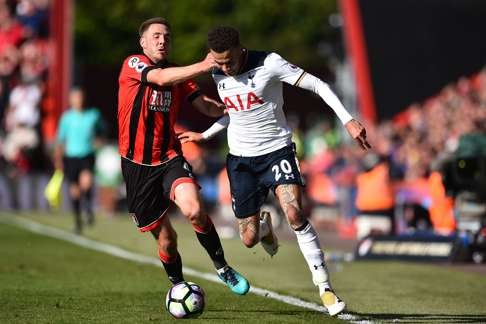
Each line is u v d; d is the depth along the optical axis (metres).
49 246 45.50
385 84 72.38
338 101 23.23
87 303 26.72
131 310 25.41
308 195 67.38
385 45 72.88
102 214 74.94
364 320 24.03
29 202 78.56
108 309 25.58
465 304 27.47
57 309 25.58
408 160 59.28
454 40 73.06
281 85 24.20
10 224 60.16
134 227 59.09
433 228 50.00
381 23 73.00
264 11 123.00
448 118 63.59
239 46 23.33
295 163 24.28
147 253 42.78
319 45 124.94
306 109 103.19
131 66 23.75
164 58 24.11
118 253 42.50
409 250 40.16
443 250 39.47
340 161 66.81
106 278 32.97
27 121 81.75
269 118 24.11
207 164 82.62
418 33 73.12
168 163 23.84
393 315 25.19
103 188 77.62
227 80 23.97
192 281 32.06
